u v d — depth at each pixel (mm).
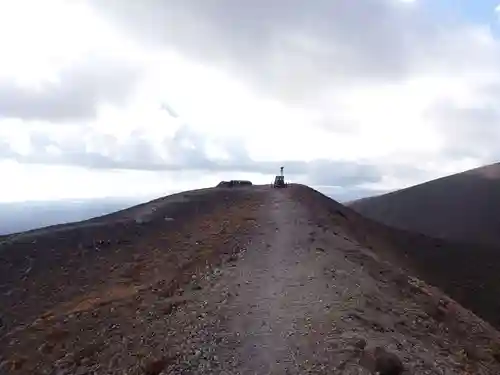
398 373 13305
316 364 13492
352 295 19531
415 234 74312
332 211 54719
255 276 23094
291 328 16047
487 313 46719
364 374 12867
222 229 39031
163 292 24234
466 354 17297
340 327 15836
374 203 159500
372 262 28078
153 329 18891
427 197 149625
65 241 40969
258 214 43094
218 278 23844
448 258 64438
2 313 29234
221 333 16359
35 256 38125
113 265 36375
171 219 47375
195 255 32344
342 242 32406
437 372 14172
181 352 15664
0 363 20484
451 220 129000
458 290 50750
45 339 21641
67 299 31188
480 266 63688
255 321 17031
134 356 17047
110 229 44094
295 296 19422
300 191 63594
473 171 162625
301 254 26953
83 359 18453
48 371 18547
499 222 121000
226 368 13891
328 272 23016
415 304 21781
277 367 13539
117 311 22906
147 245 40094
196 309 19609
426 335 17781
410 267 50688
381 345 14883
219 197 58156
